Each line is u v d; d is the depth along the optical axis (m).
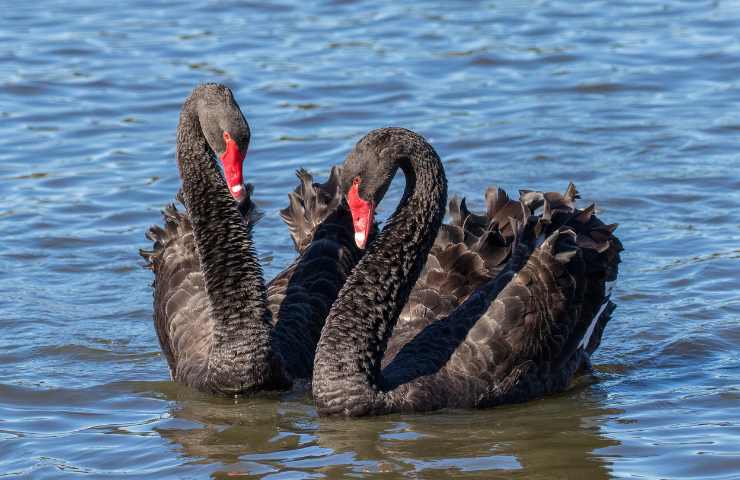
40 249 16.62
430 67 23.02
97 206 17.91
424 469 10.54
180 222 14.12
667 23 25.12
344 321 11.79
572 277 12.62
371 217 11.73
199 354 12.94
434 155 11.87
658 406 12.02
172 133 20.55
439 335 12.30
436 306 12.84
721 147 19.14
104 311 15.02
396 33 24.98
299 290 13.43
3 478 10.51
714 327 13.99
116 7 27.23
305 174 14.78
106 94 22.06
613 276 13.37
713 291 14.92
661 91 21.61
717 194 17.58
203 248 12.44
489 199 13.73
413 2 27.22
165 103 21.64
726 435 11.12
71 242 16.84
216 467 10.66
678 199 17.47
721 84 21.80
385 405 11.75
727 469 10.37
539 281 12.44
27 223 17.31
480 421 11.70
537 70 22.77
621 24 25.17
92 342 14.12
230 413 12.09
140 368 13.48
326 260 13.66
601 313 13.25
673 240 16.28
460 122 20.47
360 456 10.84
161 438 11.41
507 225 13.44
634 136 19.69
